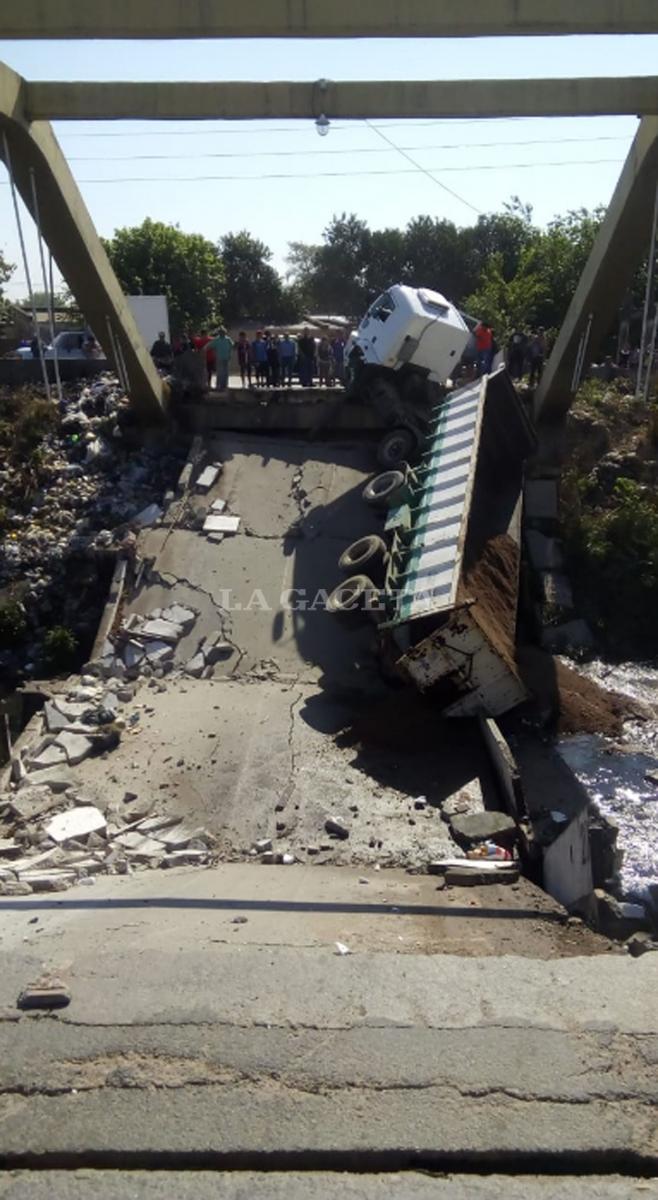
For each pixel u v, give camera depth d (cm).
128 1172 460
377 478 1936
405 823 1181
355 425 2241
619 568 1994
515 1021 560
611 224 1642
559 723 1559
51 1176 457
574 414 2239
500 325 3388
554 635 1898
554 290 3825
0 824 1188
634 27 1191
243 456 2169
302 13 1179
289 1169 465
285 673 1628
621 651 1914
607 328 1892
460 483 1599
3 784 1299
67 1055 530
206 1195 444
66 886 950
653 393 2359
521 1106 495
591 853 954
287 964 627
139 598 1809
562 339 1945
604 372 2631
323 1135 475
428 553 1500
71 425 2272
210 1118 486
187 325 4738
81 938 708
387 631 1502
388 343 2048
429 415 2066
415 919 833
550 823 1205
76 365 2517
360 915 833
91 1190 447
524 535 2027
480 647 1354
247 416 2266
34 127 1478
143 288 4681
